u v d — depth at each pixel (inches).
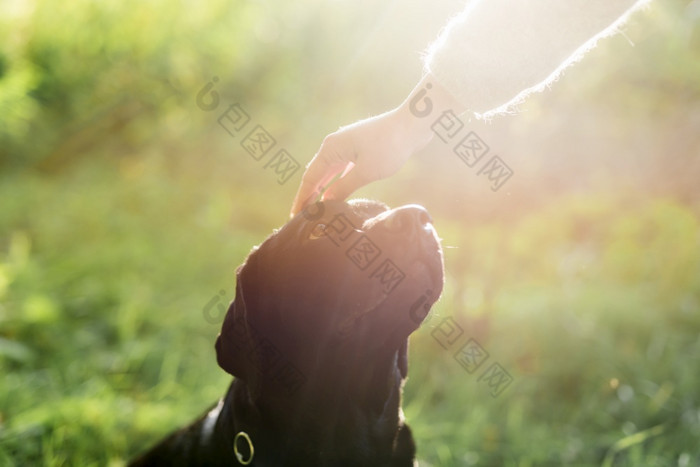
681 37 196.7
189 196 246.5
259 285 87.0
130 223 231.3
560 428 136.3
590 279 178.2
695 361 147.8
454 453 126.4
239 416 91.6
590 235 195.5
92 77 286.0
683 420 131.0
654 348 151.9
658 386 141.9
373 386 90.7
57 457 118.8
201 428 98.0
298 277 86.2
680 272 173.9
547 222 191.2
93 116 296.7
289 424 90.2
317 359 88.4
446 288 157.9
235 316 88.4
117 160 294.5
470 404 138.9
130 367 154.9
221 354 90.7
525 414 139.7
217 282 194.7
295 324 87.1
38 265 200.5
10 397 135.3
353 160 79.2
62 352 158.2
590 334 153.9
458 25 71.7
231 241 213.8
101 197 249.4
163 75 288.2
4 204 245.8
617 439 128.6
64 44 275.3
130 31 282.2
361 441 92.1
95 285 191.3
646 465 117.6
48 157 298.2
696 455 119.7
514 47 70.1
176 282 195.3
